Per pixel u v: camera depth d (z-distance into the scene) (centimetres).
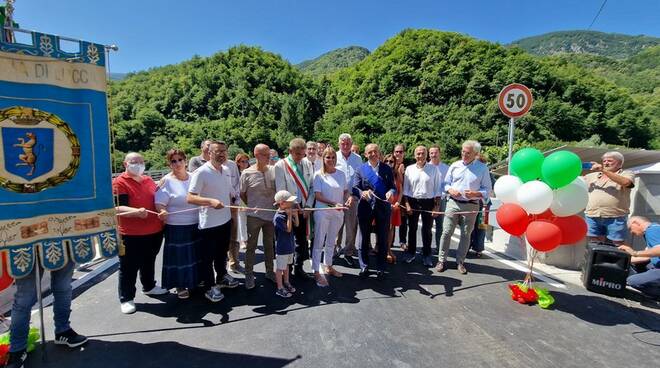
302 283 430
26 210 246
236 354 277
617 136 4806
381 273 443
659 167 525
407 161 4816
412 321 330
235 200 471
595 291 393
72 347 284
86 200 274
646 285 365
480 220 534
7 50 234
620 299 378
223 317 339
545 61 6284
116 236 293
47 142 253
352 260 518
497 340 297
